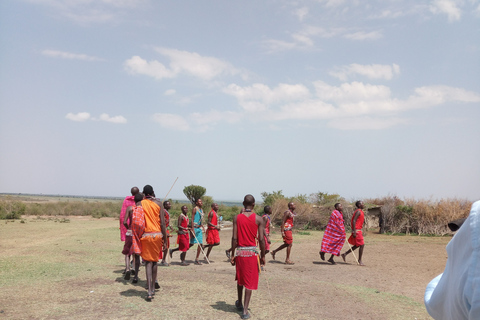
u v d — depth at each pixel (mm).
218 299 7207
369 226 26688
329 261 12859
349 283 9469
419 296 8297
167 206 11719
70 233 20578
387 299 7629
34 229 23141
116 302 6758
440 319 1582
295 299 7371
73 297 7023
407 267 12078
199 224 12406
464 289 1254
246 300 6219
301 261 13203
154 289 7445
